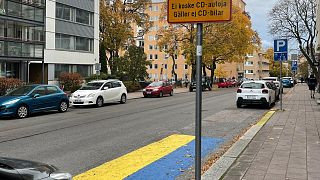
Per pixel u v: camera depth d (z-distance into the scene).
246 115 16.81
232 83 68.50
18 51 30.73
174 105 22.95
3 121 15.43
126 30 51.53
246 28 57.16
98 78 37.34
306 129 11.77
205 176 6.25
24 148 9.24
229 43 54.50
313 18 41.84
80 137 10.89
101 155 8.40
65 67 41.16
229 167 6.91
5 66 32.19
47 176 3.64
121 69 42.00
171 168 7.18
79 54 43.28
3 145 9.67
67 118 16.20
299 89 49.03
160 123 14.05
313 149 8.58
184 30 53.91
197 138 4.48
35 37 35.22
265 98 19.95
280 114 16.45
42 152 8.73
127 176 6.61
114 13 51.22
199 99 4.47
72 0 41.81
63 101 19.19
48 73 38.31
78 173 6.84
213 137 10.84
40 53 33.19
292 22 42.75
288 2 42.66
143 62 42.75
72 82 34.12
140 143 9.90
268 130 11.63
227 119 15.31
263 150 8.52
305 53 42.62
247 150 8.55
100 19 50.81
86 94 22.09
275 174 6.44
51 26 38.59
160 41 53.88
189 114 17.28
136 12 53.41
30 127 13.28
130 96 33.03
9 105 16.05
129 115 17.08
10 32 31.92
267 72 146.00
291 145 9.09
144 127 12.98
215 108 20.45
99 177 6.55
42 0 36.53
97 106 22.44
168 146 9.44
